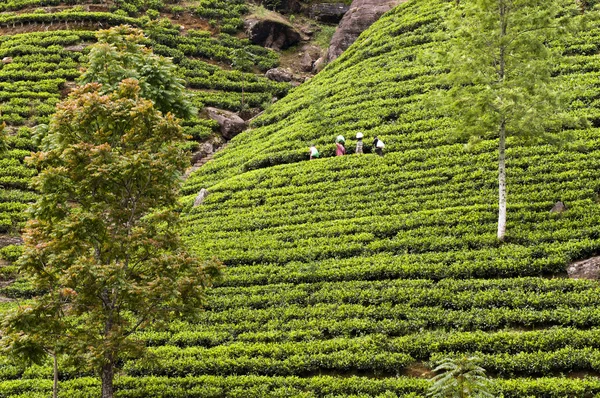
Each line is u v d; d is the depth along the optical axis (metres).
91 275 18.94
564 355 21.31
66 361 19.48
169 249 21.42
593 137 33.94
